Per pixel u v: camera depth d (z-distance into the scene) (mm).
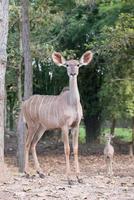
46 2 18016
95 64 22656
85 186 9125
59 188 8781
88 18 22203
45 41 20172
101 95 20016
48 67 23953
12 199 7863
